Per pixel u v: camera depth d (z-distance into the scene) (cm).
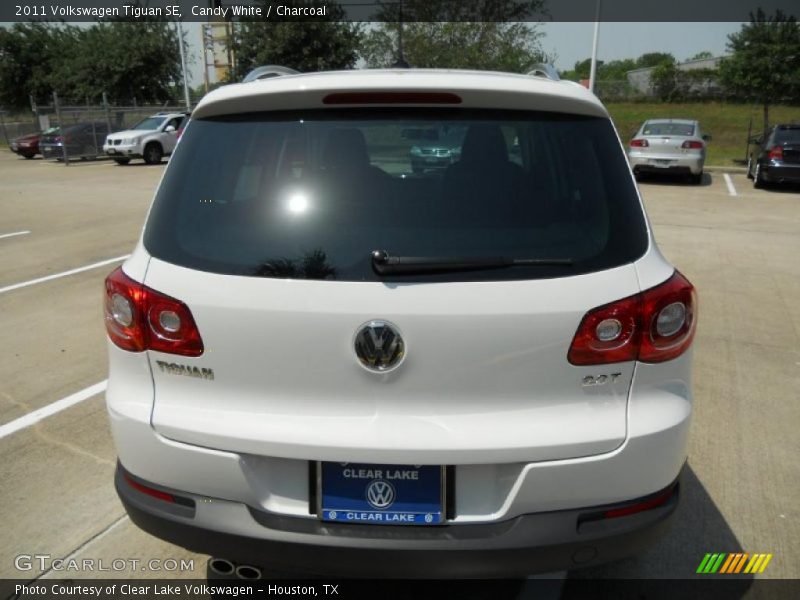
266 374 203
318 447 200
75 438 386
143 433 213
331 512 205
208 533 212
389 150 219
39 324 587
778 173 1474
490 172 218
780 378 475
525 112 223
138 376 217
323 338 198
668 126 1669
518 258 202
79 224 1071
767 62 2056
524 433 199
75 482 341
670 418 210
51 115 2595
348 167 219
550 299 197
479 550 202
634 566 282
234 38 2872
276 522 207
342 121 221
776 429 400
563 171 219
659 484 213
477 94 217
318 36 2830
